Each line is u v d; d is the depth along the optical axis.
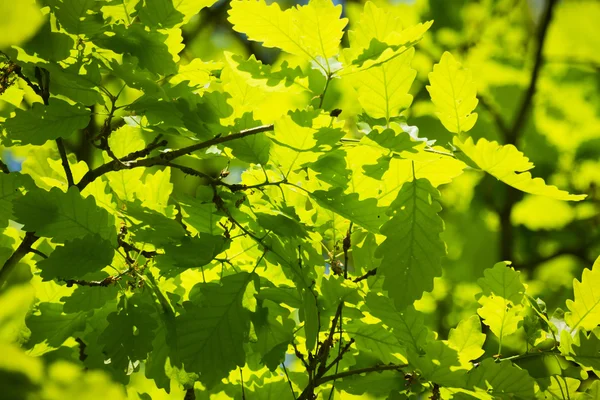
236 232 2.34
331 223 2.37
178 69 2.36
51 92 2.30
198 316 2.23
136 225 2.27
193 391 2.38
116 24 2.28
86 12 2.25
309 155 2.25
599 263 2.34
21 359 1.57
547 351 2.34
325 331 2.36
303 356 2.34
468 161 2.24
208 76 2.38
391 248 2.25
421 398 2.39
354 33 2.31
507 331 2.36
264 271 2.35
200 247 2.25
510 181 2.23
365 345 2.36
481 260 4.37
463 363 2.26
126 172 2.41
